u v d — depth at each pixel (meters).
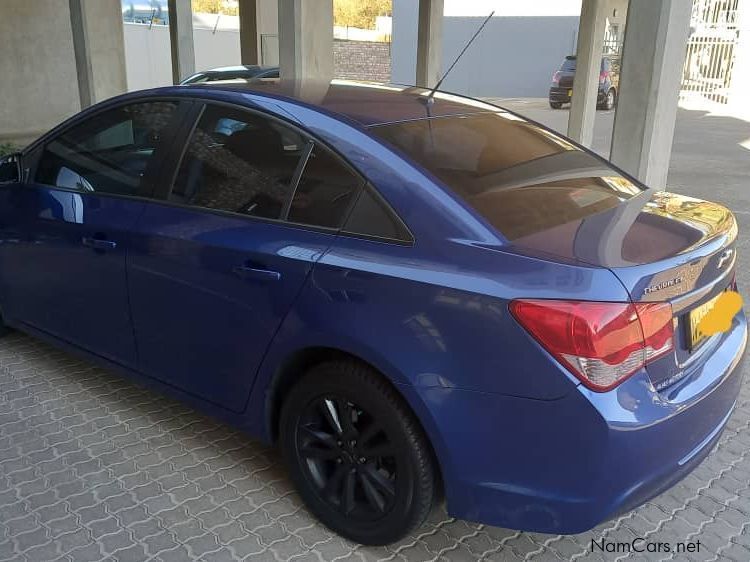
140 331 3.27
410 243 2.42
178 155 3.14
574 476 2.18
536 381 2.16
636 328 2.15
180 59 12.35
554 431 2.16
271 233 2.73
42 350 4.36
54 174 3.68
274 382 2.78
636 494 2.21
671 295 2.27
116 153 3.40
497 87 28.86
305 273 2.58
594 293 2.11
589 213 2.61
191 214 3.01
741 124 19.58
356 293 2.45
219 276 2.85
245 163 2.92
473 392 2.25
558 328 2.11
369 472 2.60
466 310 2.24
